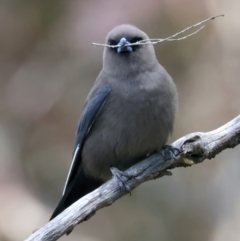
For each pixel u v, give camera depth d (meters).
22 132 13.66
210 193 14.87
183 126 13.79
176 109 10.82
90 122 10.88
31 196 12.48
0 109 13.71
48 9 13.66
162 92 10.61
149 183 15.02
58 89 13.89
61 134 13.78
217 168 14.83
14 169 13.02
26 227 11.95
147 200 15.02
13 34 13.81
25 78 13.87
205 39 13.91
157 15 12.87
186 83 13.86
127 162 10.96
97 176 11.27
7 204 12.23
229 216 14.73
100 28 12.95
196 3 13.31
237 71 13.96
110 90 10.71
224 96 13.91
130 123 10.59
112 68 10.88
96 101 10.79
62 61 13.84
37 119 13.77
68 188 11.27
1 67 13.87
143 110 10.54
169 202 14.95
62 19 13.51
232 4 14.06
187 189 14.95
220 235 14.65
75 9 13.24
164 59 13.73
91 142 10.95
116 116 10.65
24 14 13.80
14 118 13.71
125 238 14.72
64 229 9.61
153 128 10.58
